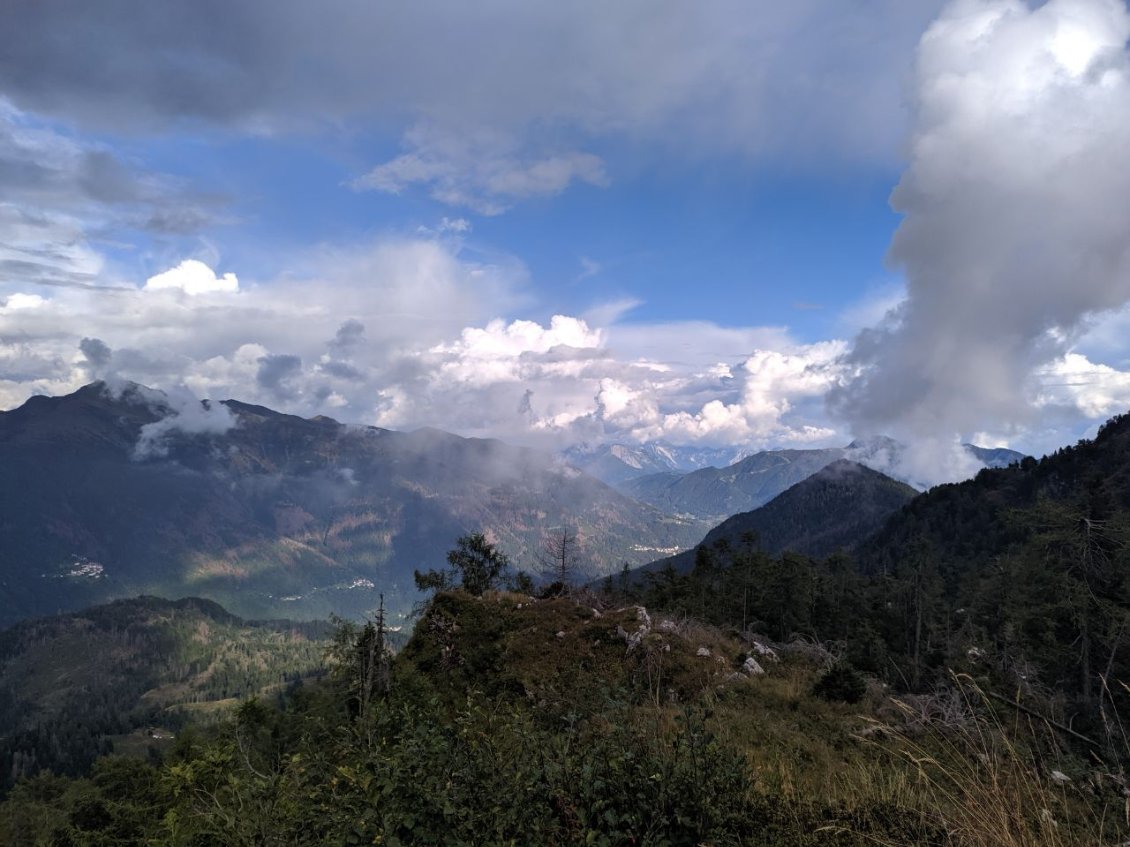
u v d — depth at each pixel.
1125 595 19.88
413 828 4.60
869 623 45.00
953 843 4.79
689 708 6.16
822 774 8.73
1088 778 5.39
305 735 6.61
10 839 35.88
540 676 18.69
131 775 27.41
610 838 4.91
